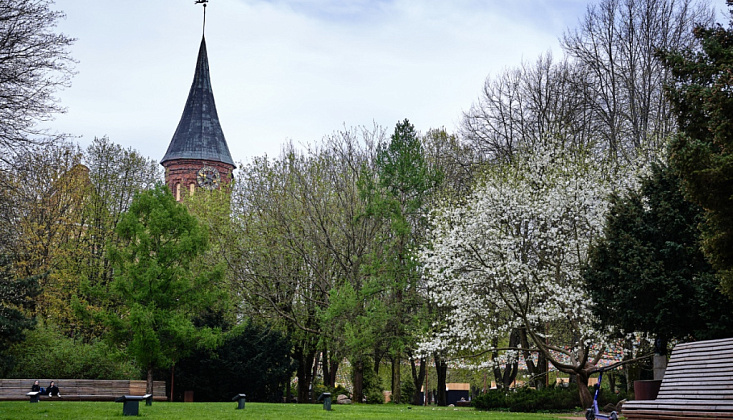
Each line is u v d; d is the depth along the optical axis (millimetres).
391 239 35312
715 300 17812
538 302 27703
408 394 48312
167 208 29188
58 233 42438
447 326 31312
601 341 24797
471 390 64000
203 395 34938
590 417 15211
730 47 15023
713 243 13805
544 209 26359
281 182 40375
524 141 33188
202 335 29000
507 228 27375
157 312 28016
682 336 19312
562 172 27562
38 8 20094
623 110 35562
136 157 49562
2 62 19656
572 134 34250
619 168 28094
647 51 33844
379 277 33250
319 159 40406
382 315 31547
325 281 36938
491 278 26266
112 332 28500
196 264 39000
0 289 31391
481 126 40469
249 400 35719
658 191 20125
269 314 38500
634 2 34594
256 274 37906
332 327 33344
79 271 42062
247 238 39281
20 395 28266
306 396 42094
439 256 27766
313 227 37625
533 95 38438
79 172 44750
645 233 19781
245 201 41625
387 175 34938
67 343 35281
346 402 36312
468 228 26719
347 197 37906
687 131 15406
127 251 28578
